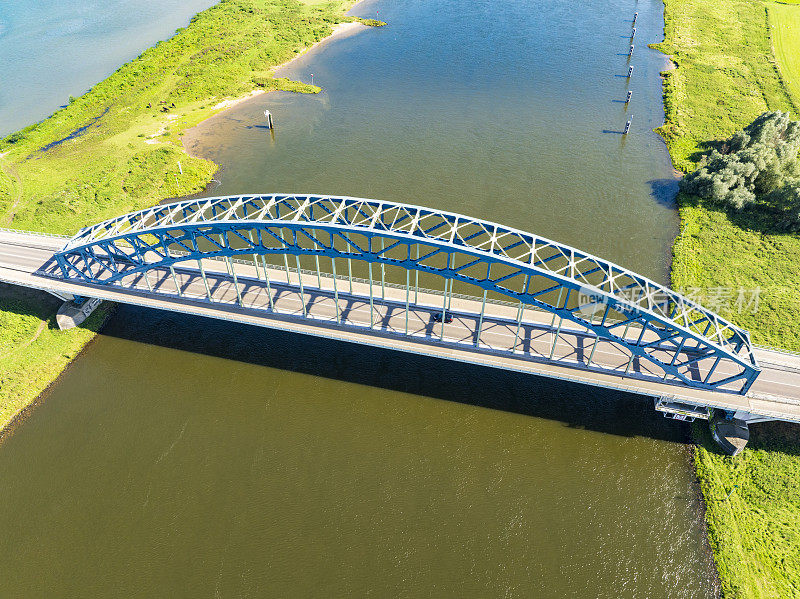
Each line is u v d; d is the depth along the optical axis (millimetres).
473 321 86562
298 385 83500
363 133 145875
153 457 75312
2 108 163250
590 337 84062
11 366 87938
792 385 76875
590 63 178250
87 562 65188
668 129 143500
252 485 71750
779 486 70938
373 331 83938
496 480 71875
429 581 62625
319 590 62094
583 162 133125
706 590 62188
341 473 72812
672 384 76500
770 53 175750
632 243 110188
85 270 96688
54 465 75125
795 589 61875
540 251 108875
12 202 122750
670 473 72812
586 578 62844
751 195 114438
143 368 87312
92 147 140875
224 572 63688
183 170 132250
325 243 114062
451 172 130000
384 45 192875
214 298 90125
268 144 142875
